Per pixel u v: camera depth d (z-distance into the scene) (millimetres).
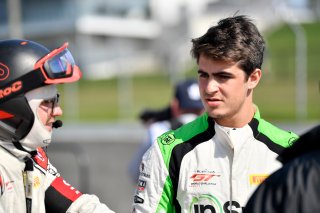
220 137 3479
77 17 40750
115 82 33812
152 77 34812
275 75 28797
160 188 3498
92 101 30125
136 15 43719
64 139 20734
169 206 3512
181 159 3494
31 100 3242
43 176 3486
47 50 3398
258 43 3430
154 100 28422
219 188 3432
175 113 6168
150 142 6195
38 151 3557
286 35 39281
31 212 3291
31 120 3254
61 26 40531
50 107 3346
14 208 3223
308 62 31578
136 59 38500
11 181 3209
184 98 6008
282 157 2529
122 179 12750
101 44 42062
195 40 3467
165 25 42594
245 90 3418
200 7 41969
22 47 3281
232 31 3338
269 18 41844
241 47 3303
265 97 26031
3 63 3217
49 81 3254
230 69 3322
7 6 39188
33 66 3229
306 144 2432
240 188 3420
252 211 2334
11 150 3250
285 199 2254
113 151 17203
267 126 3553
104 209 3547
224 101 3357
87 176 11719
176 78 25172
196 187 3457
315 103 24672
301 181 2260
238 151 3438
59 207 3521
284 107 24406
